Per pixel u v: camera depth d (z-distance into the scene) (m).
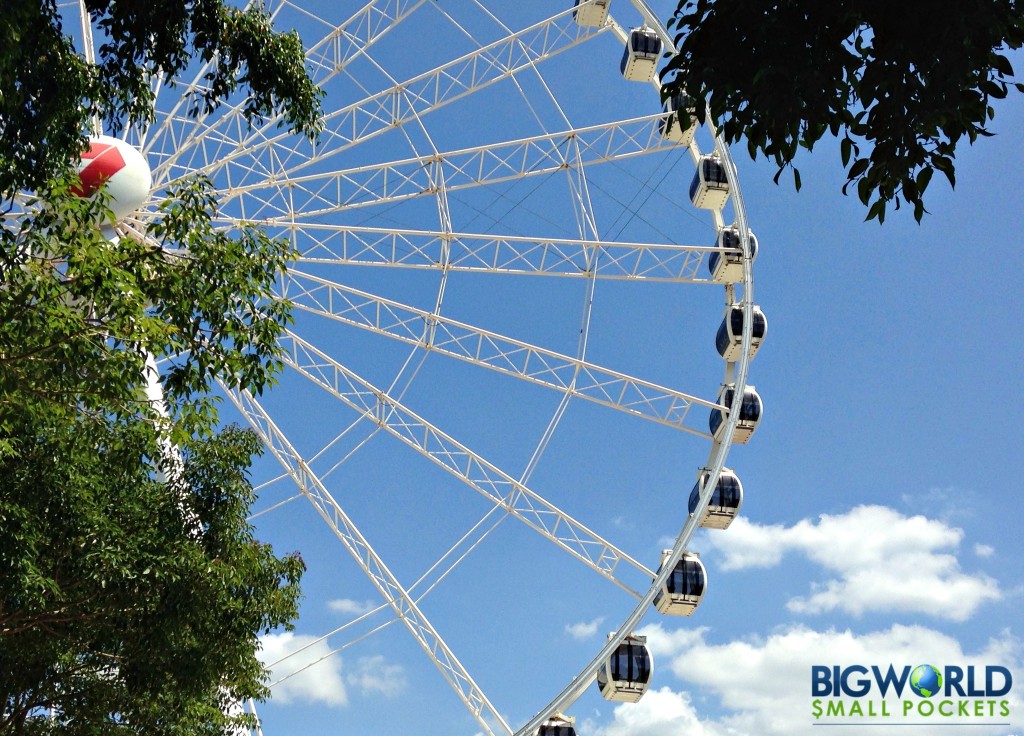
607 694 36.91
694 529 37.81
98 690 22.19
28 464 19.38
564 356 38.25
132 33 16.95
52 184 16.77
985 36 10.22
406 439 37.69
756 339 40.56
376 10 38.34
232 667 25.64
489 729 36.09
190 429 18.16
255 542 25.80
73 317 15.76
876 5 10.35
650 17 39.91
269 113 18.61
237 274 17.16
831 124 10.88
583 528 37.28
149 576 20.77
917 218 10.91
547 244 38.44
